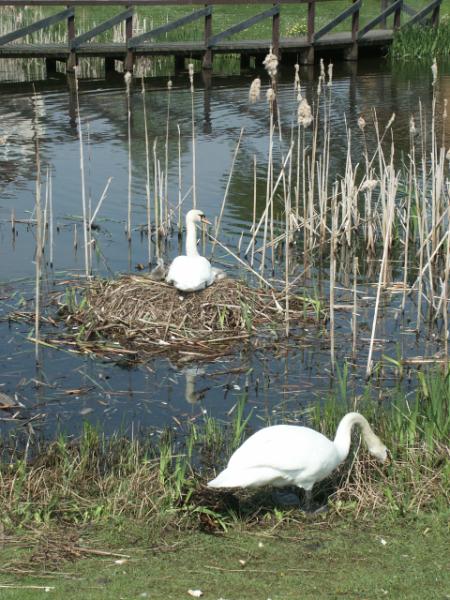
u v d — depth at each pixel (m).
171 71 29.72
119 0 27.95
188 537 6.81
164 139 20.14
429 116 22.28
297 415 9.30
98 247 13.86
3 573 6.23
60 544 6.61
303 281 12.88
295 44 30.22
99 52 28.14
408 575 6.35
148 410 9.43
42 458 7.96
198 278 11.24
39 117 22.16
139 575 6.26
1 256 13.56
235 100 24.48
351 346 10.94
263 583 6.20
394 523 7.07
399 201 15.69
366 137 20.22
